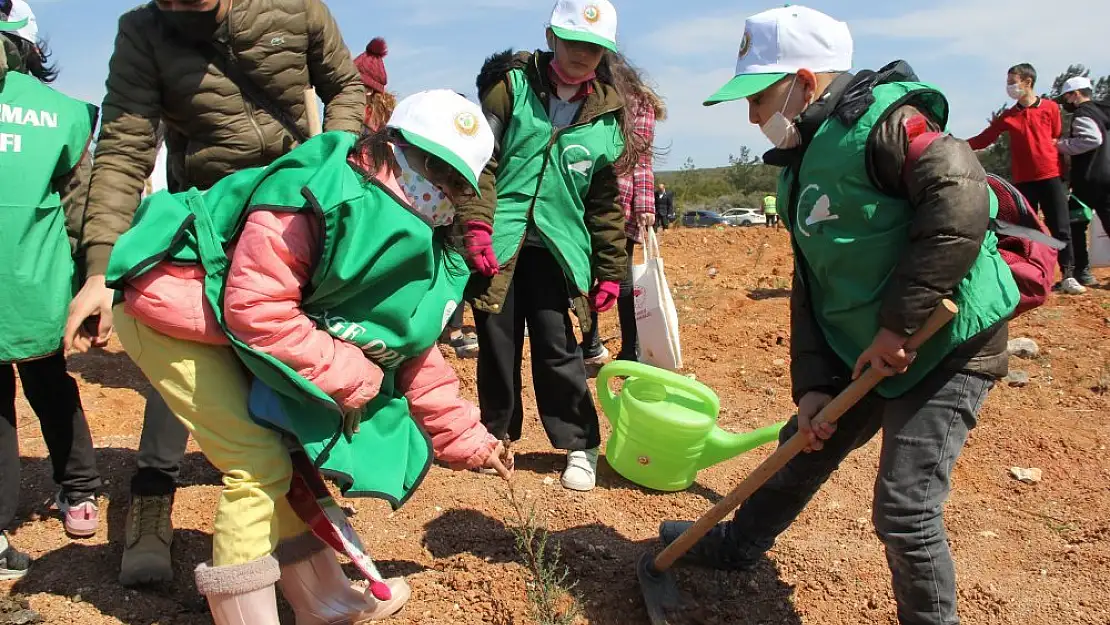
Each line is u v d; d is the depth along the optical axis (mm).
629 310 6145
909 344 2543
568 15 3754
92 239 3014
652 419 4188
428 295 2654
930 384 2709
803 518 4016
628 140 4051
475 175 2490
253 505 2584
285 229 2381
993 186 2947
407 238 2422
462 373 5973
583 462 4266
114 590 3281
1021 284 2795
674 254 11594
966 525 4008
